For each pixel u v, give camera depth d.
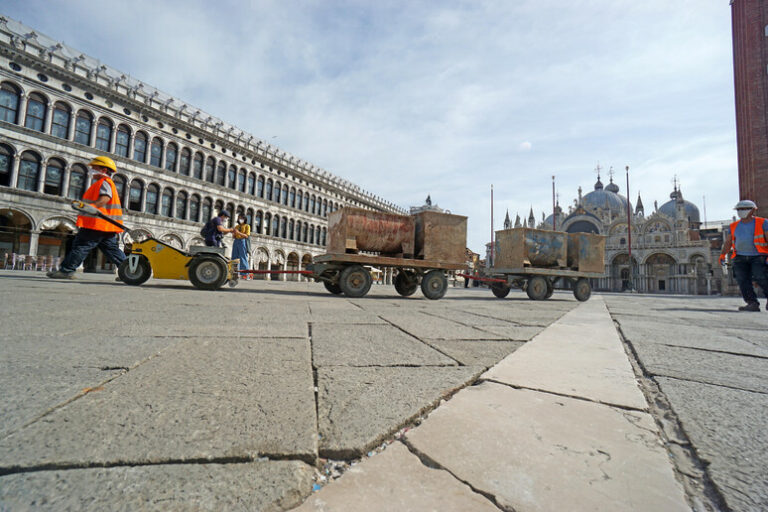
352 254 8.32
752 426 1.31
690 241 65.75
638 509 0.83
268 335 2.78
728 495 0.87
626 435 1.23
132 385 1.52
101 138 27.22
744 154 28.33
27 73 23.75
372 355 2.28
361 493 0.90
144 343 2.30
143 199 29.02
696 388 1.78
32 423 1.12
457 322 4.14
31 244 23.47
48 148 24.34
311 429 1.19
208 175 34.75
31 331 2.49
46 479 0.87
